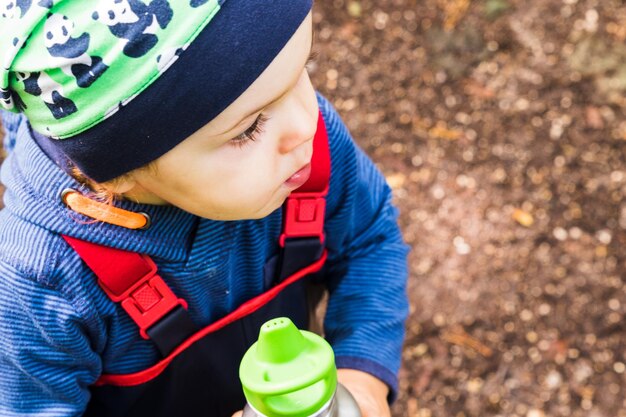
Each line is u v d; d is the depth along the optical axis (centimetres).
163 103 69
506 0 267
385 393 114
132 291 91
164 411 110
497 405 199
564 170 232
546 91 248
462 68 256
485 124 243
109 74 68
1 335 89
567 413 196
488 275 217
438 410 199
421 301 214
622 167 232
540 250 220
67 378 96
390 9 272
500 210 227
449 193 231
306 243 105
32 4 67
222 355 108
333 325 120
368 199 116
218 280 98
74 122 72
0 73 72
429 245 223
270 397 75
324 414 77
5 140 109
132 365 102
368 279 119
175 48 66
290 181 83
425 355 206
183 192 78
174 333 99
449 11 269
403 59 260
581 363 203
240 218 82
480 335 208
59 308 87
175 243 90
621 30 258
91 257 86
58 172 86
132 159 73
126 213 86
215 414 114
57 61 68
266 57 68
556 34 259
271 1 68
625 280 213
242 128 73
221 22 66
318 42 266
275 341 74
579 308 210
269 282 109
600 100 244
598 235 221
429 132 244
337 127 104
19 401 98
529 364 203
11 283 86
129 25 65
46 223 85
